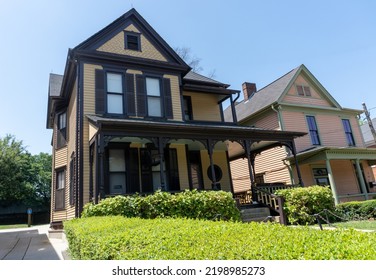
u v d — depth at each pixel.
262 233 2.78
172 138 9.57
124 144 10.70
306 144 16.41
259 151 14.88
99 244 2.96
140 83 11.61
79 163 9.54
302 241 2.27
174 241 2.68
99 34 11.44
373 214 11.01
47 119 16.09
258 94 20.12
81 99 10.24
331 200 10.31
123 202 7.60
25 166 30.91
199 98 14.22
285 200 10.02
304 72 18.30
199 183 12.88
